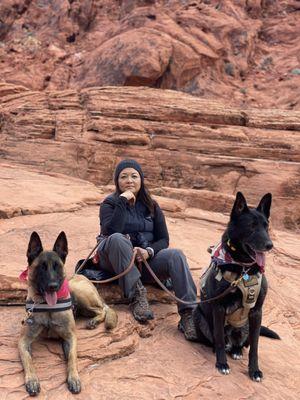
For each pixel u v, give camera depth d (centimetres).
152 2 2597
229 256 429
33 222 823
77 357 420
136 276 486
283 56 2394
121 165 523
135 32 2220
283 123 1402
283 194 1270
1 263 584
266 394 428
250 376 445
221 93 2089
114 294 520
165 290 497
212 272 443
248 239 418
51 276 396
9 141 1531
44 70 2409
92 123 1459
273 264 848
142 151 1406
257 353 453
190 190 1174
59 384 389
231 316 445
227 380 434
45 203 918
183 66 2088
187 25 2341
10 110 1609
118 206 502
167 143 1409
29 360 395
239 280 421
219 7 2544
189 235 864
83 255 661
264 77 2275
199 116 1443
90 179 1406
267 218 446
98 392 391
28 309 412
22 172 1204
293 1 2694
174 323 520
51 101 1587
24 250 661
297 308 670
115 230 501
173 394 405
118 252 484
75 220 848
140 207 528
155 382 416
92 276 512
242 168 1327
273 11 2666
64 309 412
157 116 1453
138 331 481
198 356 464
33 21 2766
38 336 427
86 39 2606
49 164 1451
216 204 1140
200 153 1384
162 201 1022
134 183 517
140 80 2052
